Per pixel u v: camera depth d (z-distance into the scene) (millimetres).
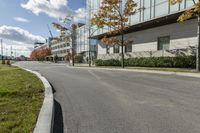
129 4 28344
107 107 6980
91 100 8070
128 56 33500
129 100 7957
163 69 21984
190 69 21172
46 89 10109
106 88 10891
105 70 25000
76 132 4832
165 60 25438
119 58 35562
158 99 8055
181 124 5238
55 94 9391
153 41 30328
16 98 7867
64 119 5785
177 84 11766
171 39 27391
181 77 15188
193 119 5613
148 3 29047
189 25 24875
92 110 6648
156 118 5730
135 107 6918
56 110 6699
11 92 8914
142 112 6328
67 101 7965
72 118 5863
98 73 20281
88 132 4816
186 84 11688
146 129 4934
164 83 12289
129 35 35000
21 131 4469
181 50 24859
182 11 23484
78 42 61219
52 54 123312
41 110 6145
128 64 31828
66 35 50938
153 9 28172
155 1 27812
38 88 10148
